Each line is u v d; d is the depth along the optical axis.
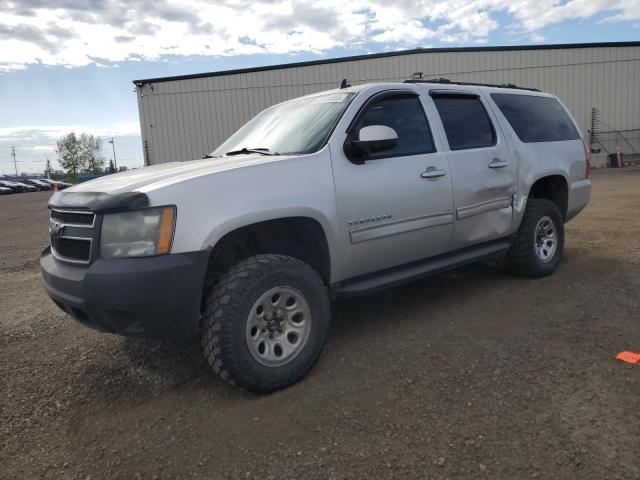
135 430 2.93
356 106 3.89
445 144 4.37
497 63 27.50
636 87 28.39
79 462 2.67
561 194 5.73
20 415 3.15
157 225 2.89
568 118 6.00
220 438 2.79
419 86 4.43
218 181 3.10
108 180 3.44
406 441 2.67
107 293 2.83
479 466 2.45
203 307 3.22
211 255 3.31
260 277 3.11
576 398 2.99
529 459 2.48
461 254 4.63
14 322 4.88
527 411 2.88
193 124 27.16
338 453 2.61
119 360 3.86
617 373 3.25
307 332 3.35
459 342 3.83
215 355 3.01
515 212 4.97
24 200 31.48
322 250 3.58
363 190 3.70
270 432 2.81
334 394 3.17
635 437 2.60
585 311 4.32
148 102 27.03
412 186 4.00
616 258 5.98
